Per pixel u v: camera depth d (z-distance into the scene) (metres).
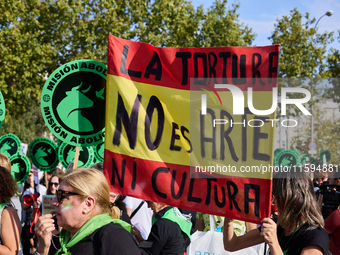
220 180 3.38
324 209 4.46
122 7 21.17
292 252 2.80
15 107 20.59
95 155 6.91
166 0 21.28
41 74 20.19
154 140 3.79
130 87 3.93
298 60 22.83
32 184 7.83
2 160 3.84
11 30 18.41
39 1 20.45
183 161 3.62
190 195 3.54
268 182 3.13
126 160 3.87
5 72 18.56
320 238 2.73
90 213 2.43
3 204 3.10
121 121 3.93
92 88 4.55
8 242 3.03
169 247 3.57
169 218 3.66
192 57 3.66
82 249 2.28
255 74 3.34
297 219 2.84
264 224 2.74
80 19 20.78
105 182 2.53
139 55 3.93
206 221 4.41
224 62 3.48
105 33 20.58
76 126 4.50
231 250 3.26
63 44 20.83
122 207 4.05
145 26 21.00
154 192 3.71
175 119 3.71
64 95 4.48
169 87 3.77
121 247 2.24
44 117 4.41
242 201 3.24
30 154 7.08
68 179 2.45
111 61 3.99
